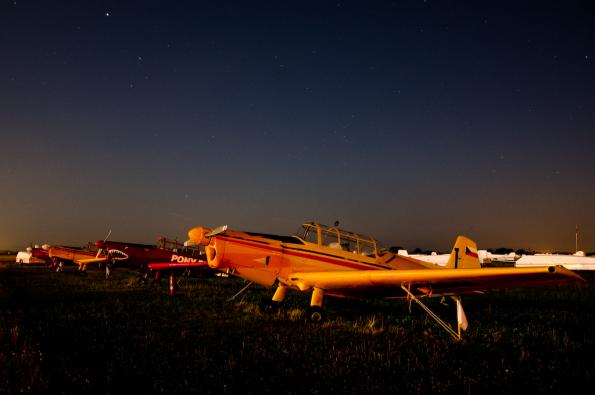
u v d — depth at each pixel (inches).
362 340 241.6
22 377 158.6
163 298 445.4
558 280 260.1
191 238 355.6
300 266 347.3
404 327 290.0
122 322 295.1
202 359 190.4
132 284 641.6
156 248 692.7
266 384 157.6
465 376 171.5
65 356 194.5
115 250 671.8
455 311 378.6
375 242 373.7
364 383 159.8
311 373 172.1
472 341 242.1
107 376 164.1
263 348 217.5
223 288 576.1
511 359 203.6
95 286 597.3
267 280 354.0
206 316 324.8
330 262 351.3
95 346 215.9
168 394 145.5
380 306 402.0
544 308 415.2
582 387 159.0
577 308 419.8
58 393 145.6
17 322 280.8
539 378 168.9
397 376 171.2
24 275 872.9
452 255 418.9
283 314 332.5
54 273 960.3
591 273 1462.8
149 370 173.8
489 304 436.8
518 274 253.0
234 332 260.7
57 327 270.5
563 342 240.8
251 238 350.3
